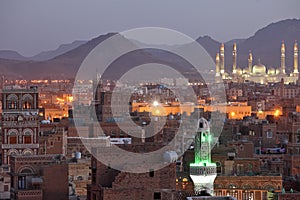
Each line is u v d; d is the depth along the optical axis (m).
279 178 159.38
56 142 196.38
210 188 148.00
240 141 199.50
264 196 158.62
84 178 160.38
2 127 192.75
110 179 119.69
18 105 194.12
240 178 158.75
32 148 193.62
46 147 195.75
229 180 158.38
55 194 131.12
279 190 158.00
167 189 118.75
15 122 193.25
